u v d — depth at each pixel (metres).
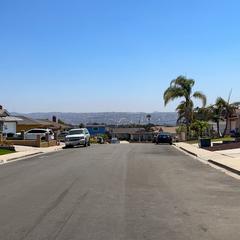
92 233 9.54
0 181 19.31
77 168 25.05
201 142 48.59
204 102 78.19
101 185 17.44
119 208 12.46
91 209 12.30
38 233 9.55
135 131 128.50
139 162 29.38
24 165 28.50
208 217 11.29
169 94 78.56
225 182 18.69
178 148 50.00
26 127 84.00
